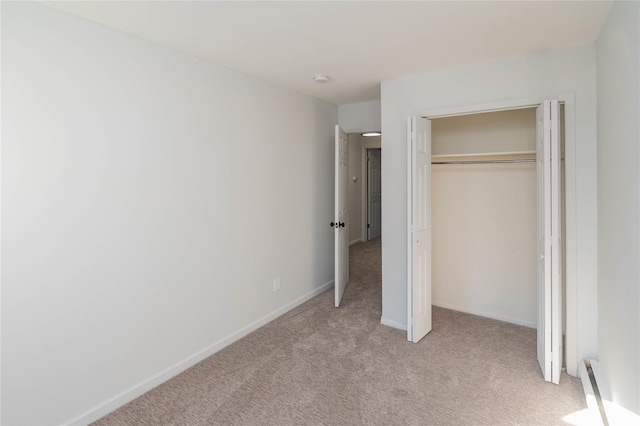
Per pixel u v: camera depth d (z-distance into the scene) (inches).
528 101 101.3
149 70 90.6
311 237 159.3
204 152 106.0
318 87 137.6
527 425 77.0
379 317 138.9
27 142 69.7
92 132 79.4
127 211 86.7
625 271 67.1
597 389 83.4
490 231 137.9
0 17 65.9
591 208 93.1
